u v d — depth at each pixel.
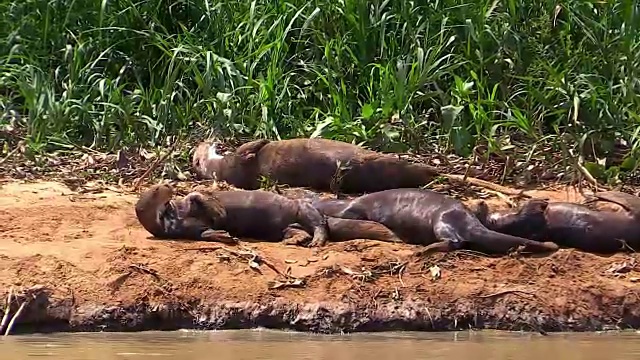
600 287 15.95
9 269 15.93
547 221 17.42
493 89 23.30
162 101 24.11
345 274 15.95
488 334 15.19
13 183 21.09
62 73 25.78
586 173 20.92
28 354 13.76
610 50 23.55
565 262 16.50
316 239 17.14
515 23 24.52
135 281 15.80
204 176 21.77
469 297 15.66
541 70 23.88
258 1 25.83
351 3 24.78
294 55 25.12
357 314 15.39
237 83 24.22
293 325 15.35
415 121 23.19
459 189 20.41
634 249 17.33
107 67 26.11
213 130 23.52
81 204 19.41
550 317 15.52
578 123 22.41
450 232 16.83
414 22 24.83
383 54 24.28
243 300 15.58
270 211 17.70
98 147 23.78
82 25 26.58
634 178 21.64
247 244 17.17
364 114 22.80
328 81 23.48
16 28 26.44
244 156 21.16
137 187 21.03
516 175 21.61
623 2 23.95
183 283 15.80
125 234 17.61
